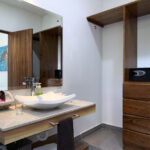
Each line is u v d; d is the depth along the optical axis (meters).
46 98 1.53
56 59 2.00
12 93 1.55
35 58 1.77
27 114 1.19
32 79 1.73
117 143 2.23
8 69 1.51
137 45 2.44
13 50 1.56
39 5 1.79
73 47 2.23
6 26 1.50
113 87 2.74
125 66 2.02
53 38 1.96
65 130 1.27
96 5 2.68
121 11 2.20
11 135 0.92
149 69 1.92
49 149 1.54
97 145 2.18
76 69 2.29
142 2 1.90
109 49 2.78
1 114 1.19
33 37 1.74
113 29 2.72
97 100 2.75
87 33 2.49
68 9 2.14
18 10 1.60
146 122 1.81
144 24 2.36
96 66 2.72
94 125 2.70
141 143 1.86
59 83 2.04
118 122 2.69
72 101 1.72
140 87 1.85
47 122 1.15
